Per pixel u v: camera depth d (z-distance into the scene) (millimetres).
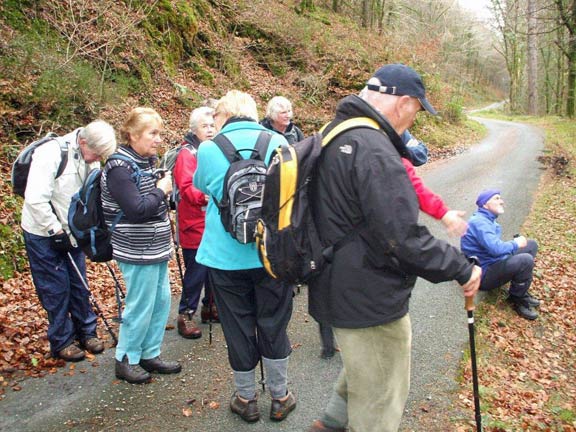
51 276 3492
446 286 5262
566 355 4430
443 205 2428
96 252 3189
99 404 3139
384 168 1977
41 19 7945
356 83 15516
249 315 2885
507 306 5027
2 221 5082
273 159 2223
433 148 15328
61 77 7094
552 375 4012
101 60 8484
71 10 8180
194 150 3908
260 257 2277
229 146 2773
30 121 6531
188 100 9727
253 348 2910
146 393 3266
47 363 3568
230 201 2627
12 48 6934
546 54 33312
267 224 2207
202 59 11789
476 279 2086
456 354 3896
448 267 1997
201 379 3445
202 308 4281
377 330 2166
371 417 2236
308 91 14211
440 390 3389
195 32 11695
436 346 4012
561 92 30156
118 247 3145
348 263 2092
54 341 3594
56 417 3004
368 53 17641
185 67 11125
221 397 3234
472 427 3004
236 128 2848
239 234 2586
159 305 3393
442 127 18438
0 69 6594
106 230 3174
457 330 4305
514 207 8414
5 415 3014
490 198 4809
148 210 3031
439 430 2965
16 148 6172
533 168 12180
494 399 3396
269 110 4641
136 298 3221
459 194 9328
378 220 1963
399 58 19094
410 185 2002
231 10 14258
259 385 3338
